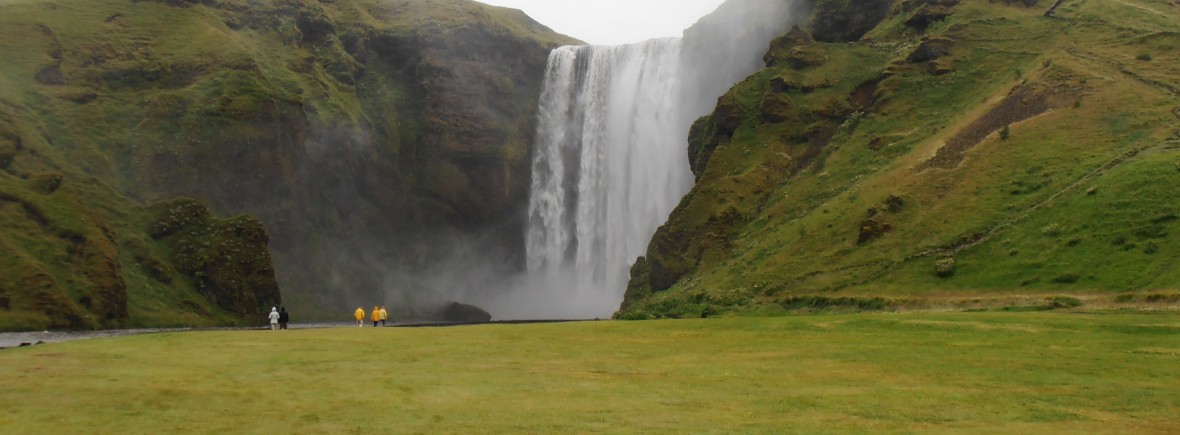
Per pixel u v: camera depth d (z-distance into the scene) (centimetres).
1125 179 5612
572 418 2294
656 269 8475
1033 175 6294
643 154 13338
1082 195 5709
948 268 5541
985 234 5819
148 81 11794
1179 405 2375
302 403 2506
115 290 8494
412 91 14575
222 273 9888
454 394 2636
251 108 11631
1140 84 7006
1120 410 2325
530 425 2219
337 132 12862
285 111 12081
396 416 2333
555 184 14412
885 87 8594
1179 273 4534
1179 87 6850
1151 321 3809
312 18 14375
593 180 13912
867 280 5847
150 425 2245
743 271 6900
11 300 7569
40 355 3534
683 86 12925
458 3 16462
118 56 11938
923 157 7200
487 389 2714
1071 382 2692
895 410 2359
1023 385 2672
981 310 4916
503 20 16662
